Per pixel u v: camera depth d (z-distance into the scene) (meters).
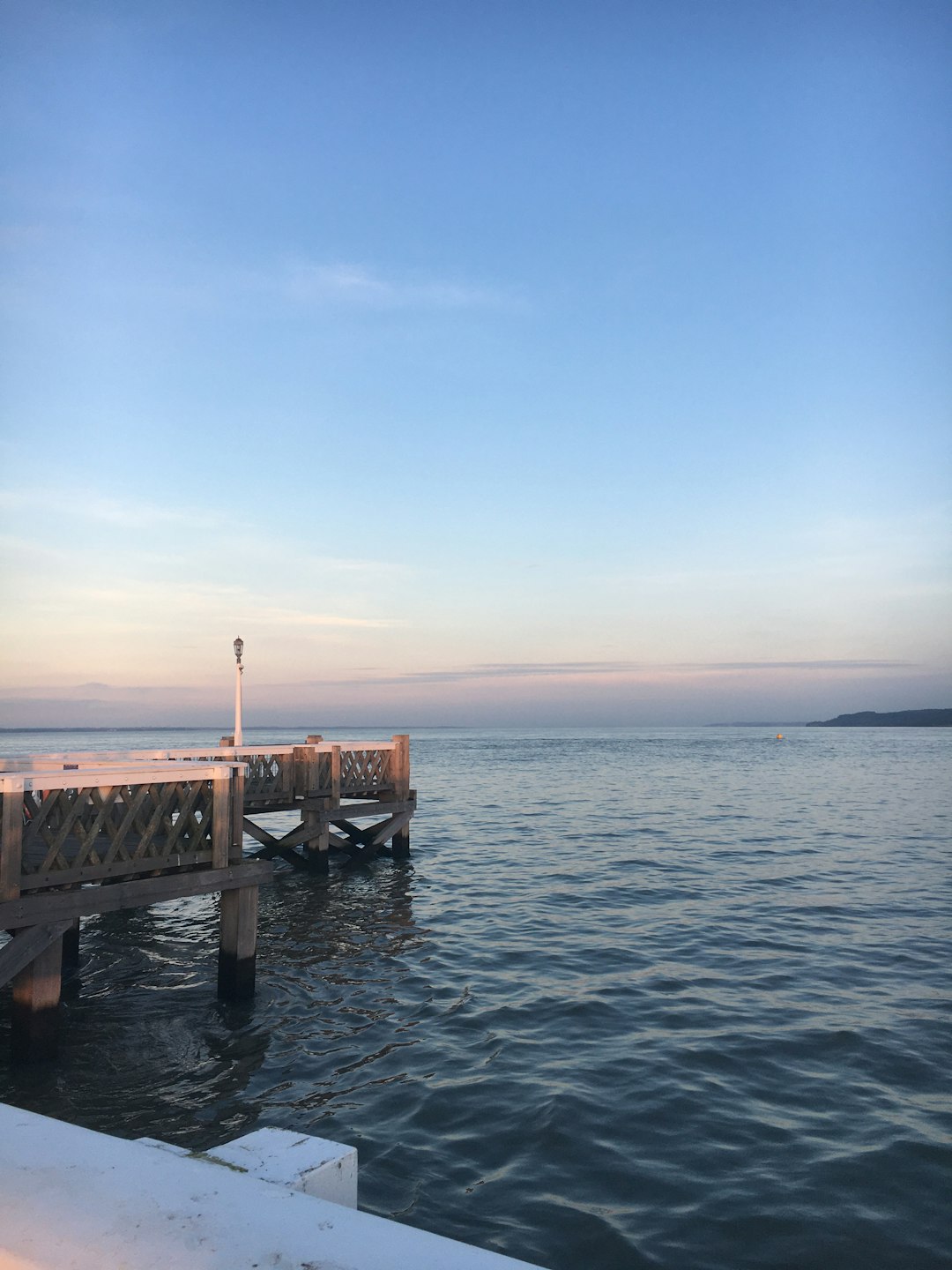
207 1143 7.13
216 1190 1.42
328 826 19.61
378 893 17.97
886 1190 6.29
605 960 12.66
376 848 21.53
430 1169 6.64
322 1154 1.69
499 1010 10.48
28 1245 1.27
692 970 12.05
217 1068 8.77
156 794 10.12
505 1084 8.26
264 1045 9.43
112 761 14.02
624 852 23.02
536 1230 5.81
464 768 66.81
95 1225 1.31
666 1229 5.81
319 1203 1.38
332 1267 1.18
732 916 15.41
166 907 17.28
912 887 17.97
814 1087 8.12
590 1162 6.73
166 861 10.17
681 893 17.47
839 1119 7.44
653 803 37.03
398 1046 9.35
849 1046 9.12
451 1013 10.40
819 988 11.20
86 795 9.38
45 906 8.89
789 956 12.75
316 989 11.50
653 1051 9.03
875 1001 10.63
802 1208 6.05
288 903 16.97
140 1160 1.54
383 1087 8.23
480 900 17.16
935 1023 9.83
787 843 24.45
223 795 10.71
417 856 22.64
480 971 12.21
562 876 19.59
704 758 84.69
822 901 16.59
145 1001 11.06
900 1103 7.75
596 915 15.62
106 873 9.53
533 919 15.42
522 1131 7.27
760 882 18.62
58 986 9.00
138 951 13.82
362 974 12.18
